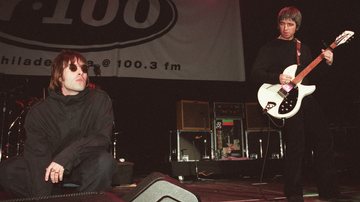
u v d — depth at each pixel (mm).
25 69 4219
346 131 4781
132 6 4605
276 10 5059
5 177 1614
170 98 6125
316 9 4840
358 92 4750
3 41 4230
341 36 2434
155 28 4574
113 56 4414
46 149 1604
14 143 4531
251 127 5398
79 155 1479
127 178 3977
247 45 5312
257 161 5086
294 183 2270
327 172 2521
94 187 1505
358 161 4629
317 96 5195
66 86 1688
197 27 4645
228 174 5301
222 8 4742
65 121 1681
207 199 2658
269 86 2463
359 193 2844
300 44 2529
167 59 4512
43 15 4391
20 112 4535
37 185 1504
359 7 4535
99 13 4520
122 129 5945
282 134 5367
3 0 4336
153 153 6027
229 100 6234
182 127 5117
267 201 2508
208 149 5242
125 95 5949
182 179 4801
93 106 1703
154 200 1015
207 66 4566
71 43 4367
